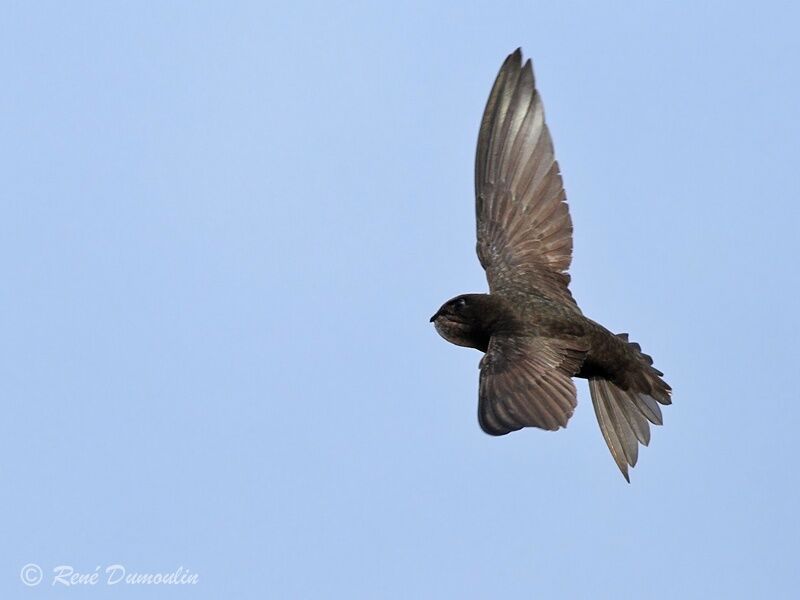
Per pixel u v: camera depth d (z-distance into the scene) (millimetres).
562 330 15141
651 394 15516
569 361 14883
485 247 16203
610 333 15516
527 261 15977
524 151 16297
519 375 14172
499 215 16281
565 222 16047
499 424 13312
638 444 15367
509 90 16438
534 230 16125
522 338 14875
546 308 15328
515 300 15430
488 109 16500
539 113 16281
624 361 15438
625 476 15305
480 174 16469
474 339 15500
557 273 15891
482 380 14086
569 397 13953
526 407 13672
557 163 16156
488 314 15320
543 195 16156
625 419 15477
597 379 15641
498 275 15930
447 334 15625
